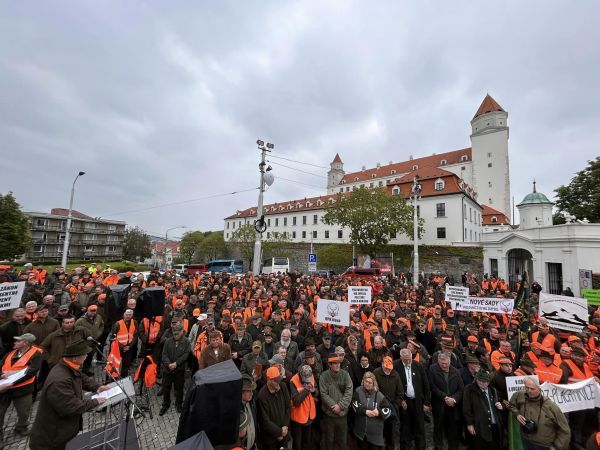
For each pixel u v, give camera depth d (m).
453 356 6.20
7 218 36.09
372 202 37.69
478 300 8.98
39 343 6.54
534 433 4.35
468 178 65.12
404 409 5.27
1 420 5.12
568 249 21.73
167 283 14.91
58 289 9.41
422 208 44.78
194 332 8.00
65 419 3.81
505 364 5.30
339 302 7.35
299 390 4.80
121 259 75.00
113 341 7.02
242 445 3.90
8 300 6.79
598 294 9.32
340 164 95.06
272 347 6.81
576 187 35.41
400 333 7.87
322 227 60.28
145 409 6.42
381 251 39.88
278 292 12.30
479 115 66.06
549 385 4.94
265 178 16.73
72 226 66.75
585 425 5.41
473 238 46.69
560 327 7.40
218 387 3.09
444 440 5.81
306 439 4.87
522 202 32.97
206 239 62.94
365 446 4.89
